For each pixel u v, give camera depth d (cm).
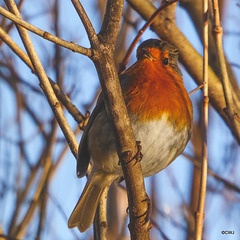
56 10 905
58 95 803
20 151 964
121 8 530
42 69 705
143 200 596
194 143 1040
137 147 577
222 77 678
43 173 859
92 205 816
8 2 686
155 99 733
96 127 767
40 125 985
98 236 734
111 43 532
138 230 612
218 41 671
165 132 740
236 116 682
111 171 796
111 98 546
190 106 783
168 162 793
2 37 734
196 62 911
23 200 905
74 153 727
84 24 525
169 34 907
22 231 836
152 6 923
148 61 764
